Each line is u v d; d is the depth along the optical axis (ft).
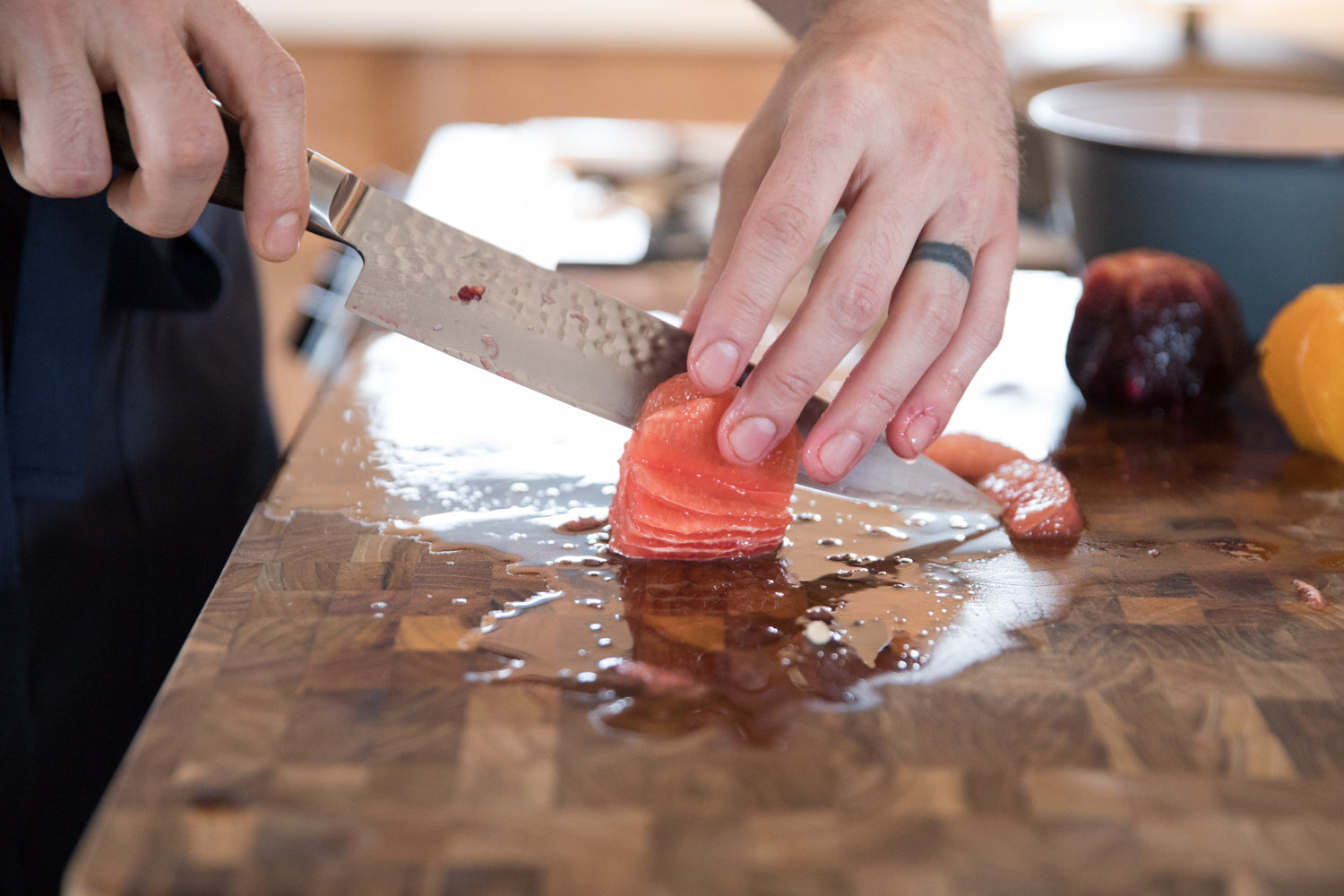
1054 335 5.23
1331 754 2.41
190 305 3.96
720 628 2.93
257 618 2.89
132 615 4.18
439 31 11.82
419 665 2.70
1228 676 2.71
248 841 2.09
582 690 2.62
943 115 3.09
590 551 3.34
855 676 2.70
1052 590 3.16
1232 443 4.21
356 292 3.23
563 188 7.42
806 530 3.52
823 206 2.90
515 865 2.06
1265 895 2.03
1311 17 10.39
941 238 3.15
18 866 3.44
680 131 9.45
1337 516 3.62
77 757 3.89
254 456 5.08
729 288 2.91
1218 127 5.78
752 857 2.09
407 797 2.22
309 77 12.04
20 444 3.47
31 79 2.63
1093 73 10.14
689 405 3.24
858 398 3.12
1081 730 2.49
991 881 2.05
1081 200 5.21
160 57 2.63
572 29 11.91
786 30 4.04
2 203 3.61
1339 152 4.51
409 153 12.40
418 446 4.06
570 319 3.39
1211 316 4.34
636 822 2.17
